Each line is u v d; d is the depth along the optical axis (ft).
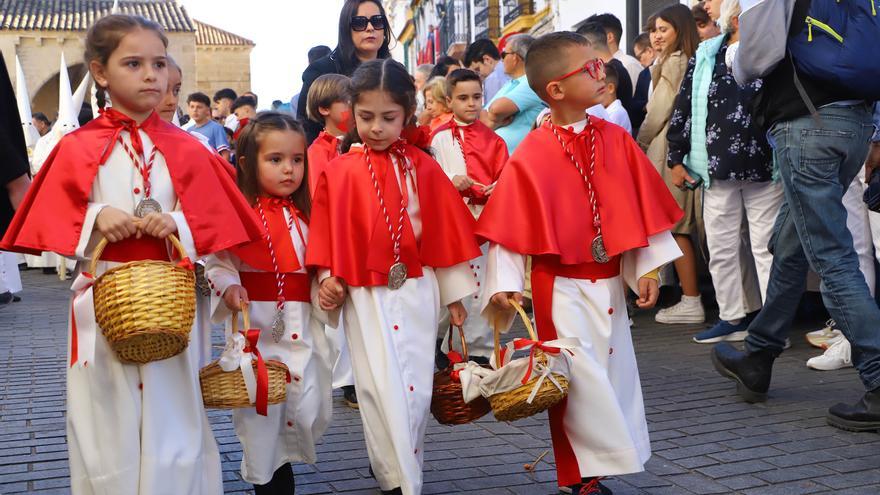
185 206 10.72
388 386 11.97
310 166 17.79
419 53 118.62
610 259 12.33
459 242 12.60
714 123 21.36
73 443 10.48
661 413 16.79
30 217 10.45
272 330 12.59
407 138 12.83
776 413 16.40
